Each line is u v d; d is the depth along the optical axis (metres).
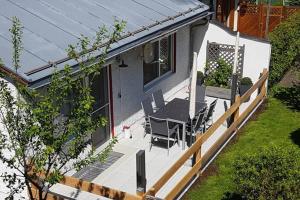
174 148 10.74
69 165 9.11
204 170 9.98
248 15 20.19
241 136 11.85
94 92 10.11
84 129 5.89
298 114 13.14
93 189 7.75
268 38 15.53
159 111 11.05
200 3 14.05
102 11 10.55
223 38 14.77
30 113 5.72
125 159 10.23
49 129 5.68
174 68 14.23
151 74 12.93
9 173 7.65
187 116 10.72
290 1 25.58
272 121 12.73
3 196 8.09
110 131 10.86
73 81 5.86
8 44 7.75
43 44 8.16
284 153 7.13
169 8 12.54
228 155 10.80
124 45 9.55
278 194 6.86
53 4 9.84
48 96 5.81
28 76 7.12
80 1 10.59
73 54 6.28
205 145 10.95
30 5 9.38
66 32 8.88
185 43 14.68
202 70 15.39
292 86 15.41
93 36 9.09
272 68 14.85
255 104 13.12
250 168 7.09
